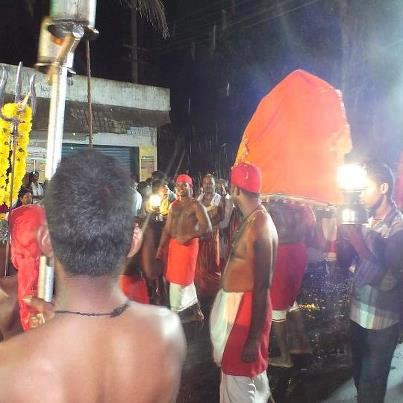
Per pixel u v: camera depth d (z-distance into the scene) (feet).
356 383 10.55
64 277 3.67
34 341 3.50
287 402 13.00
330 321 19.58
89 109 6.07
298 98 11.82
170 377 3.99
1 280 7.38
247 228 9.94
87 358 3.57
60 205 3.57
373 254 9.41
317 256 20.22
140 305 4.06
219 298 10.42
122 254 3.75
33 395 3.38
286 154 11.76
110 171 3.79
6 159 7.74
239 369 9.80
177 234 18.47
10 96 27.14
